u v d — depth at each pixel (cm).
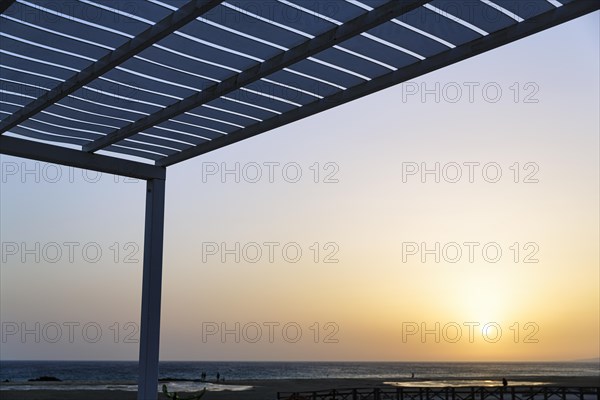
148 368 800
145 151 854
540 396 2203
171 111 704
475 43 534
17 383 5022
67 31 546
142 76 640
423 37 538
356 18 512
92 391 3528
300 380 5712
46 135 793
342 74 620
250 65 607
